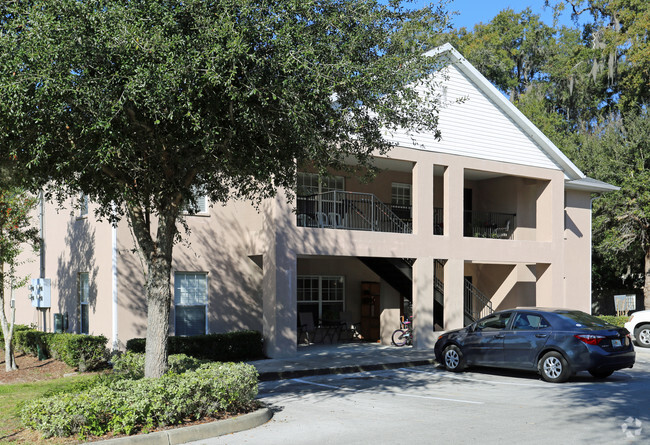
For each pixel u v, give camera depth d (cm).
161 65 765
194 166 949
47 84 725
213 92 835
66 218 1847
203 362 1093
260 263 1747
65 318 1816
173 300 1594
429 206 1866
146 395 749
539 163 2144
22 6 821
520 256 2058
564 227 2319
